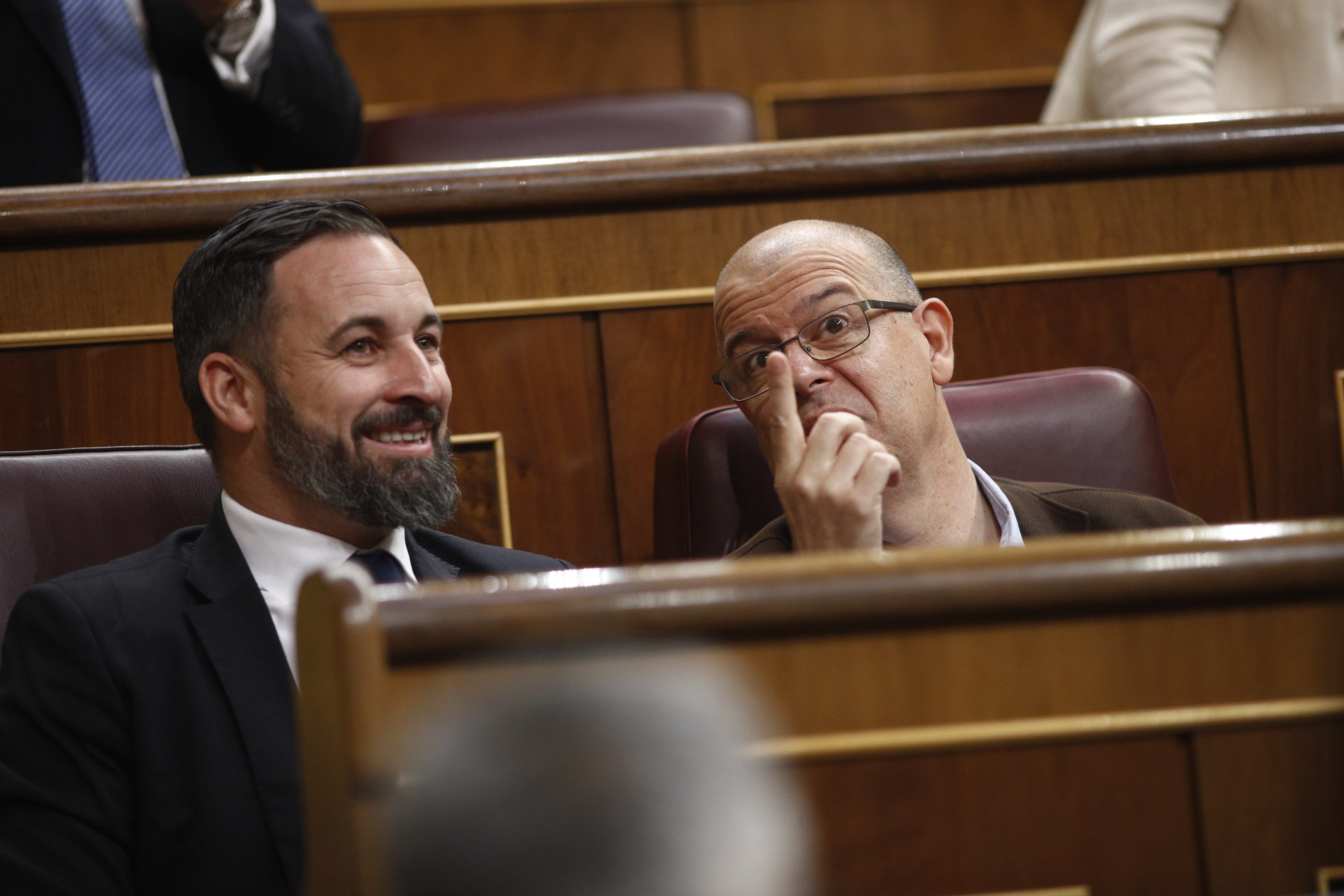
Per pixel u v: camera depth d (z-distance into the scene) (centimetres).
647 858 154
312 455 373
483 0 1082
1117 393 474
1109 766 197
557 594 189
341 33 1066
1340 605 200
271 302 379
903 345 427
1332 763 198
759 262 436
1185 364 530
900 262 449
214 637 345
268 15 566
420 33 1077
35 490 388
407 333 387
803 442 380
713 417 455
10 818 322
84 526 391
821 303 425
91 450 407
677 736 161
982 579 194
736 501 444
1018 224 528
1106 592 195
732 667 191
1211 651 198
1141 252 532
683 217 515
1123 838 196
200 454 419
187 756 331
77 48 538
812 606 191
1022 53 1124
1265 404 533
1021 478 458
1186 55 602
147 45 558
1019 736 194
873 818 194
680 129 809
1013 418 465
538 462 505
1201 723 197
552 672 185
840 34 1114
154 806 326
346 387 376
